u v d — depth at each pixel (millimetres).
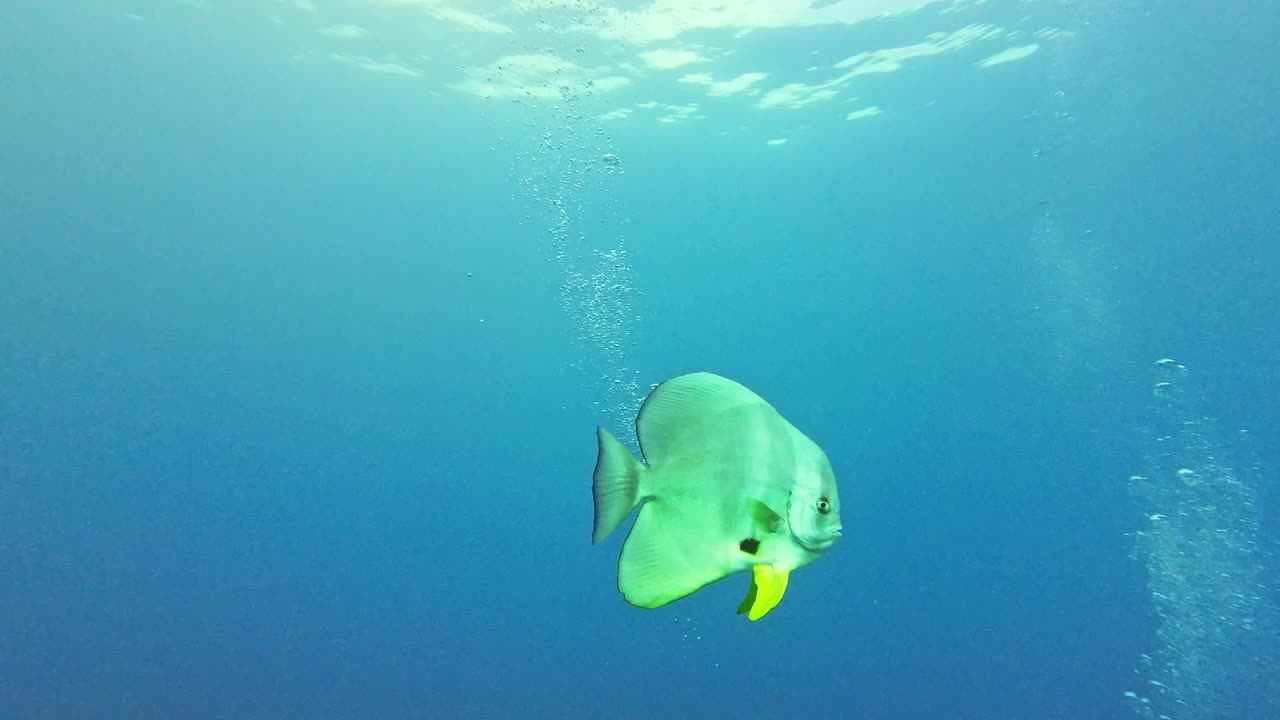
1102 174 19766
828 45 14203
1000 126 17859
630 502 1312
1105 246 22969
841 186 20844
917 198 21469
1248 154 18578
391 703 17172
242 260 22953
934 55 14961
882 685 17438
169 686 18875
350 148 18312
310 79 15797
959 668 18781
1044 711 15828
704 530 1261
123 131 17953
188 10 13906
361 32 14023
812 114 17031
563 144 17906
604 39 13719
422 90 15938
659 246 24094
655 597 1241
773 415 1307
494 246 22344
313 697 17766
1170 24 14406
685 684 16797
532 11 12891
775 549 1213
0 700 18109
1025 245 23656
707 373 1381
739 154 18906
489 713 16078
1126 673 17656
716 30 13508
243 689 18578
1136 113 17219
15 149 18625
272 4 13477
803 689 16797
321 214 21031
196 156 18844
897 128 17875
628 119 16922
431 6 13016
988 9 13594
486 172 19016
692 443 1320
